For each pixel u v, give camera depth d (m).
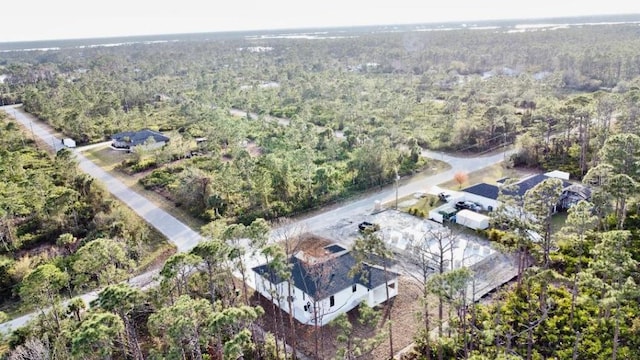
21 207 56.69
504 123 85.56
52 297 33.81
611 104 70.38
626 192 41.66
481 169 74.25
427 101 121.56
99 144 98.75
